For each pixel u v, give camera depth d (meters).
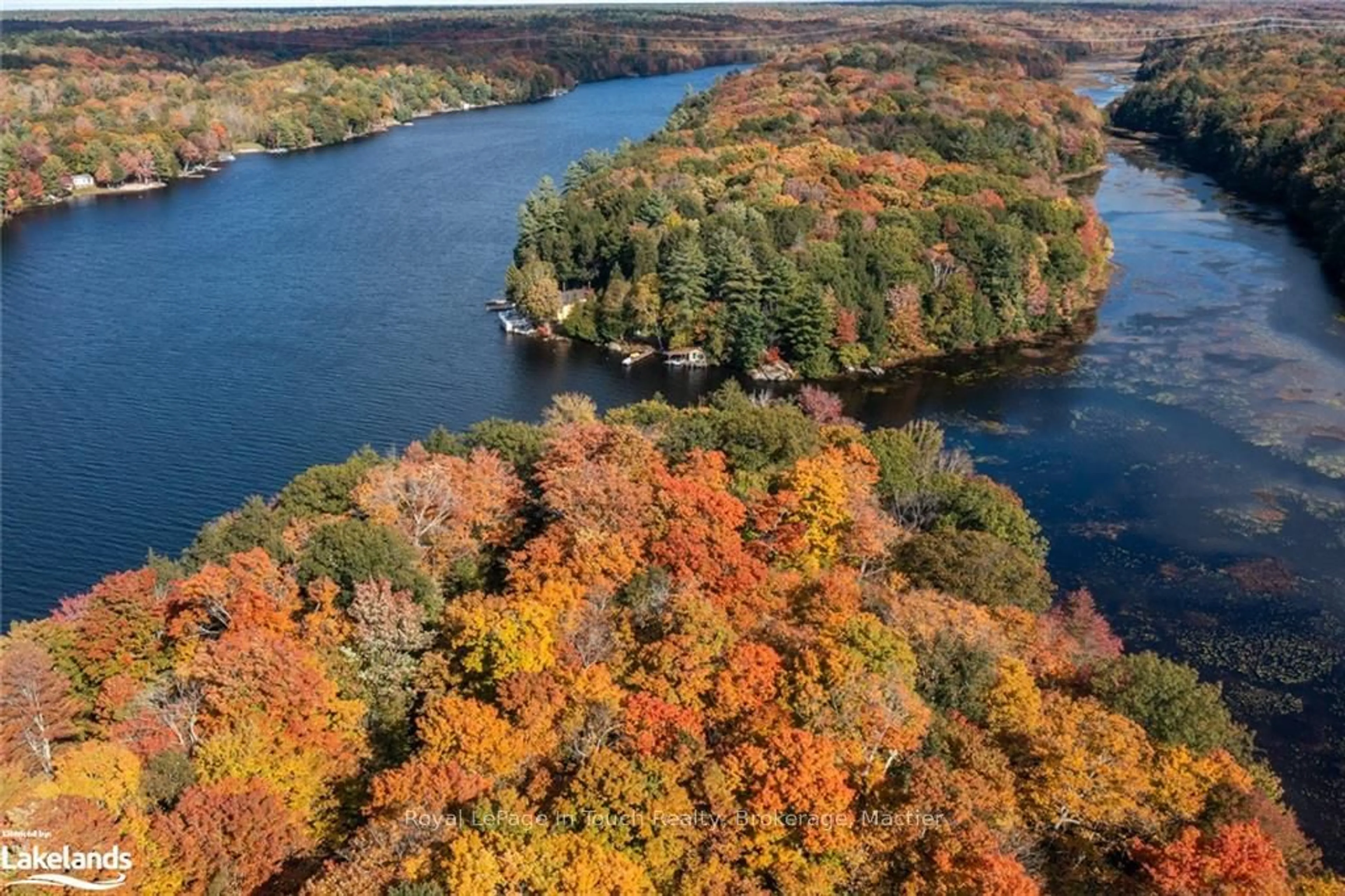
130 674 63.59
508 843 42.78
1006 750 53.91
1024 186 187.75
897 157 191.50
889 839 47.41
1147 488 110.00
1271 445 118.38
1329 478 110.31
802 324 145.88
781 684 55.06
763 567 68.62
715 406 113.94
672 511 73.12
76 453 118.94
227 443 122.62
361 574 65.88
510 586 68.62
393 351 153.50
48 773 51.09
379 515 76.12
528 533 77.44
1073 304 161.88
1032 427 127.06
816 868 45.78
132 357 147.12
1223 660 82.19
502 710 54.38
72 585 95.25
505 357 153.75
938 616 63.03
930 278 154.75
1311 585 91.69
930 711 54.41
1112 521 103.62
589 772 46.84
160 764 50.34
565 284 172.50
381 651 60.25
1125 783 50.88
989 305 155.00
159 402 132.88
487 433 94.94
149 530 104.38
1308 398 130.50
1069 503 107.62
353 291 177.25
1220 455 116.88
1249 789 52.47
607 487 74.12
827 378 146.88
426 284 181.75
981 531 82.69
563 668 56.69
